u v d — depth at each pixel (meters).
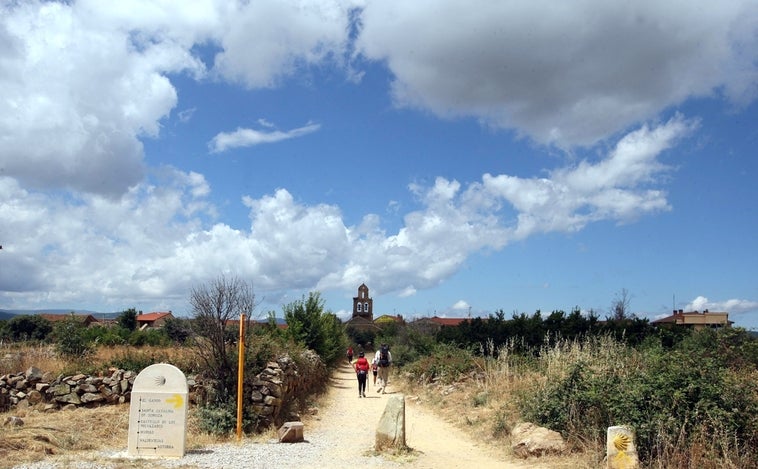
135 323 48.50
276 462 11.54
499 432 14.20
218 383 15.62
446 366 24.50
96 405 15.18
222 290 16.25
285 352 21.47
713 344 16.00
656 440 10.11
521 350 25.25
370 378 36.19
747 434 9.92
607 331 24.27
